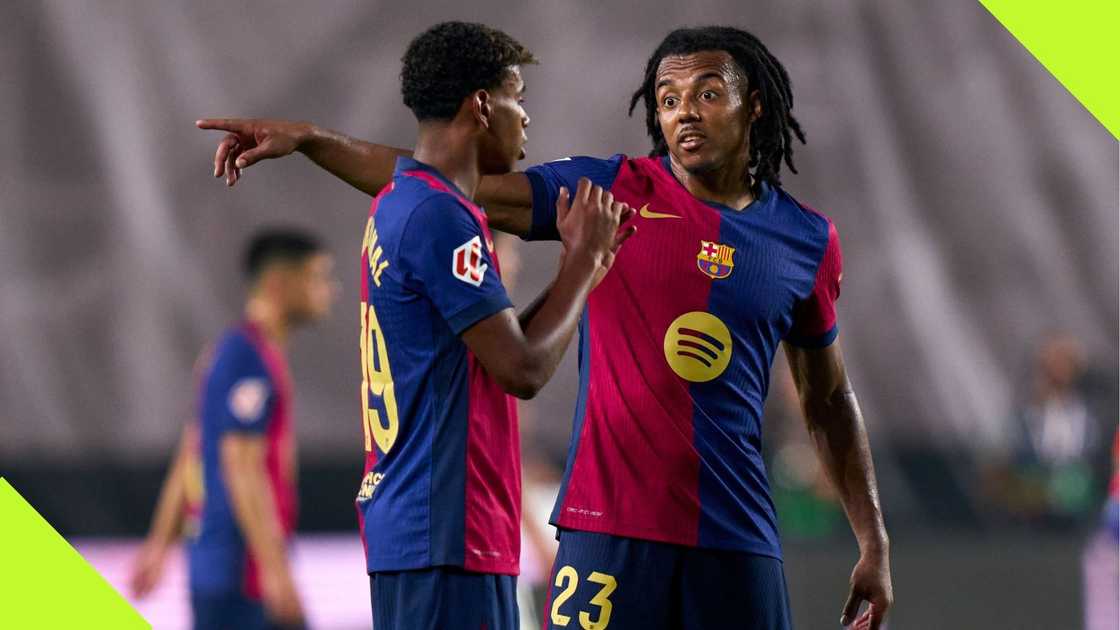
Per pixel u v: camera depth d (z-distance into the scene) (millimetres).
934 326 35031
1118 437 27203
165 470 30906
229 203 31297
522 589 17828
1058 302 35531
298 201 31328
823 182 34781
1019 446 33844
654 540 11094
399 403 10352
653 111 12133
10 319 30859
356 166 10930
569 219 10328
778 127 11805
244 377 18062
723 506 11266
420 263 10031
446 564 10133
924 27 35000
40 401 30750
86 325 31047
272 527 17922
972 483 34531
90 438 30844
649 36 32750
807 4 34531
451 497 10203
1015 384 35375
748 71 11625
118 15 31281
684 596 11227
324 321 31000
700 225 11414
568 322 10000
